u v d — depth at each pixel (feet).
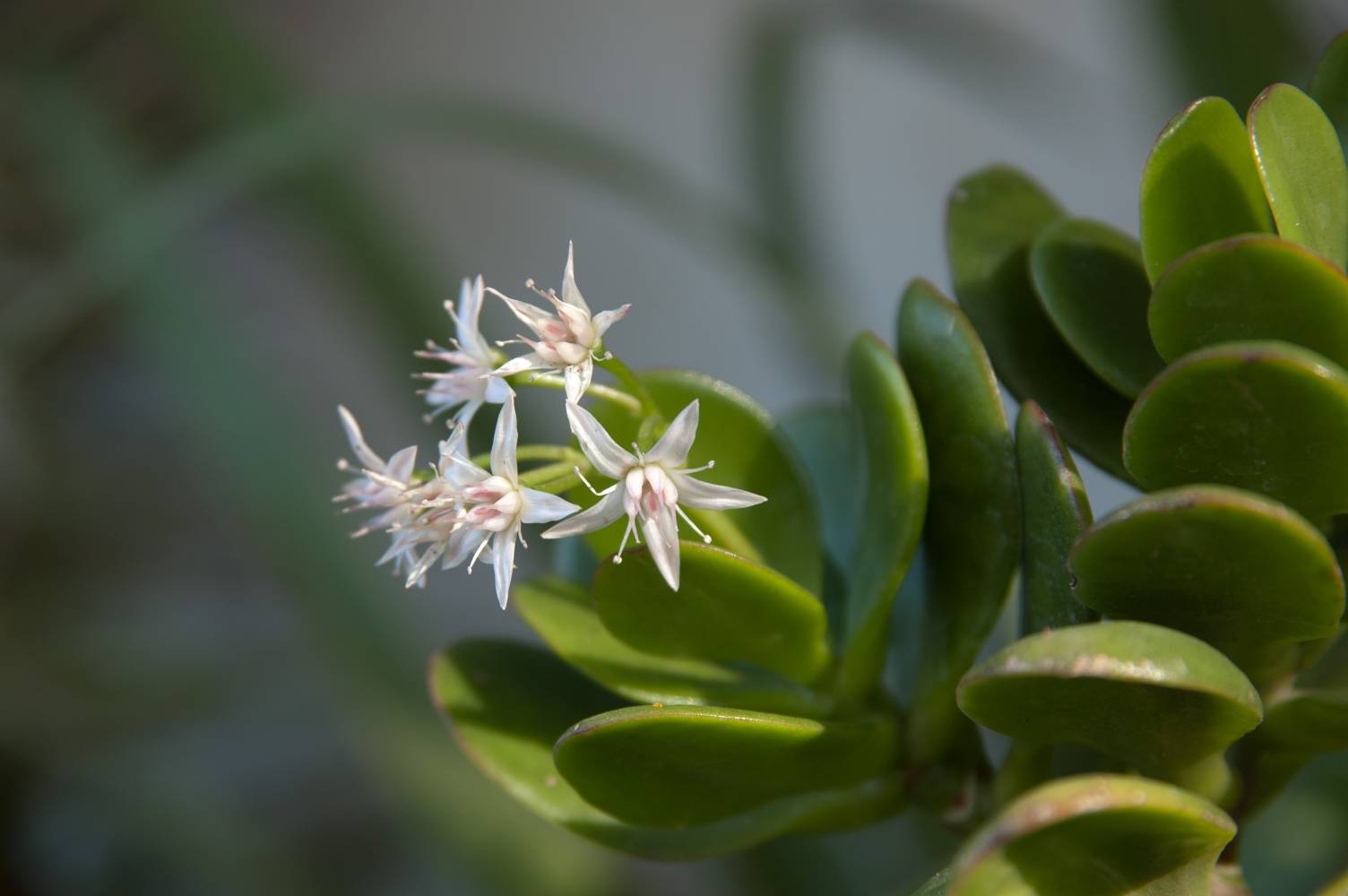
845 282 1.44
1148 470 0.60
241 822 1.25
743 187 1.20
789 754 0.62
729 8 1.53
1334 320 0.59
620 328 1.61
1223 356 0.57
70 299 1.20
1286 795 0.93
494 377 0.69
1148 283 0.66
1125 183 1.40
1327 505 0.60
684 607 0.64
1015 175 0.70
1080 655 0.55
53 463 1.50
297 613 1.04
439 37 1.65
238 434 1.04
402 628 1.02
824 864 1.01
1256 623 0.60
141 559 1.57
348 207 1.09
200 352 1.06
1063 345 0.67
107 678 1.40
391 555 0.67
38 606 1.43
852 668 0.66
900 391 0.64
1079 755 0.68
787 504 0.69
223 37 1.13
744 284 1.47
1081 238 0.66
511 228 1.63
